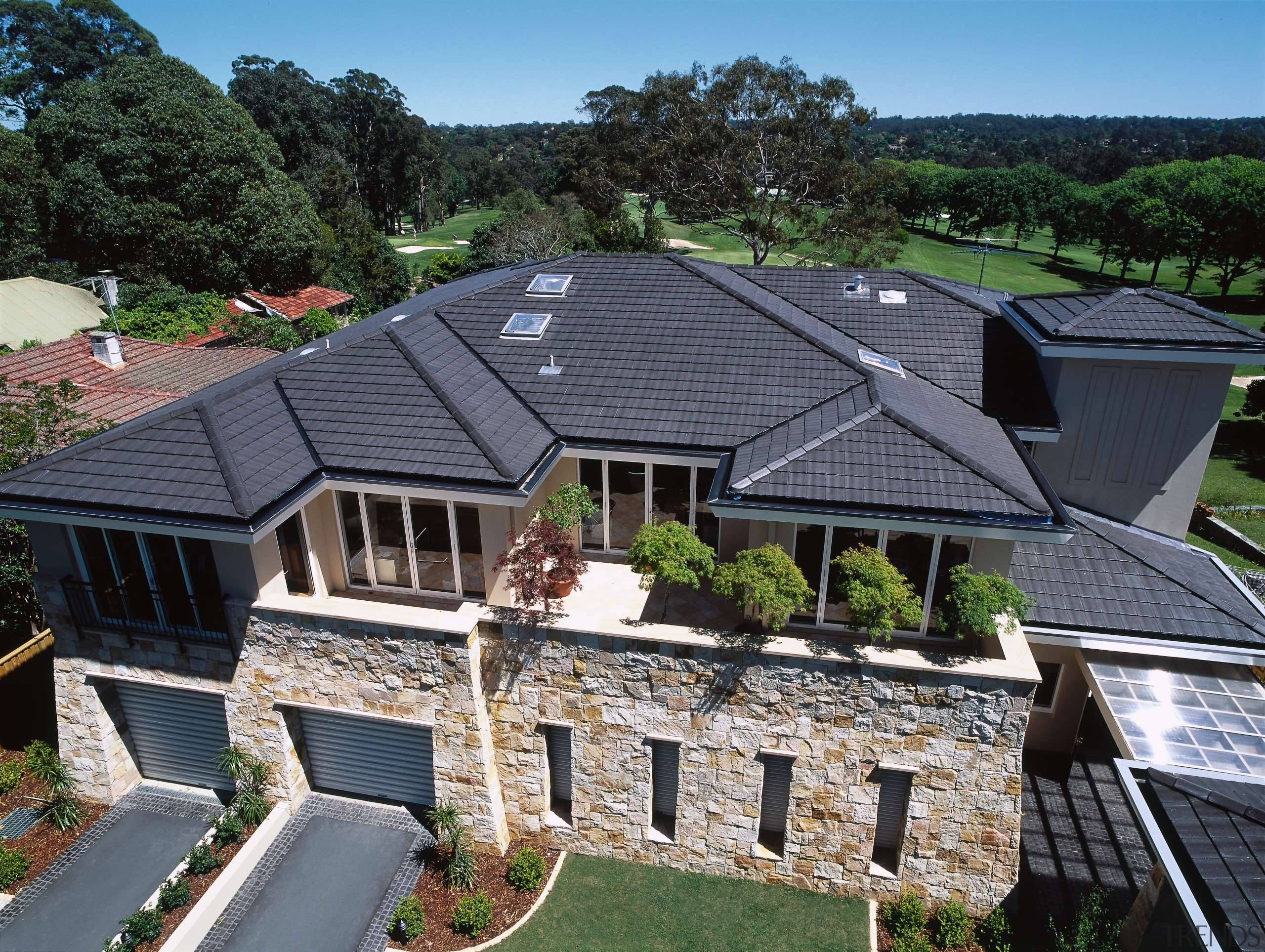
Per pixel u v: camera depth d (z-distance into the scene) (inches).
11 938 516.7
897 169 2544.3
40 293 1672.0
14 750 673.0
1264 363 612.1
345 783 630.5
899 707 503.2
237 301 1939.0
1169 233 3191.4
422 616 543.8
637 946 520.1
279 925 530.6
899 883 547.8
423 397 631.2
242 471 531.8
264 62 3427.7
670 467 640.4
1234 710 522.9
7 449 737.6
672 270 842.2
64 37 3120.1
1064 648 616.1
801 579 511.2
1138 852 574.6
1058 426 674.8
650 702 539.2
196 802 637.9
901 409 602.5
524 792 589.6
